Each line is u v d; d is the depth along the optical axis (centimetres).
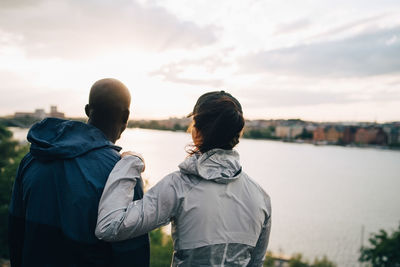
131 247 125
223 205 122
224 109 125
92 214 124
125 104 146
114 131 148
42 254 125
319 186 9781
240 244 124
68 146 129
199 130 128
